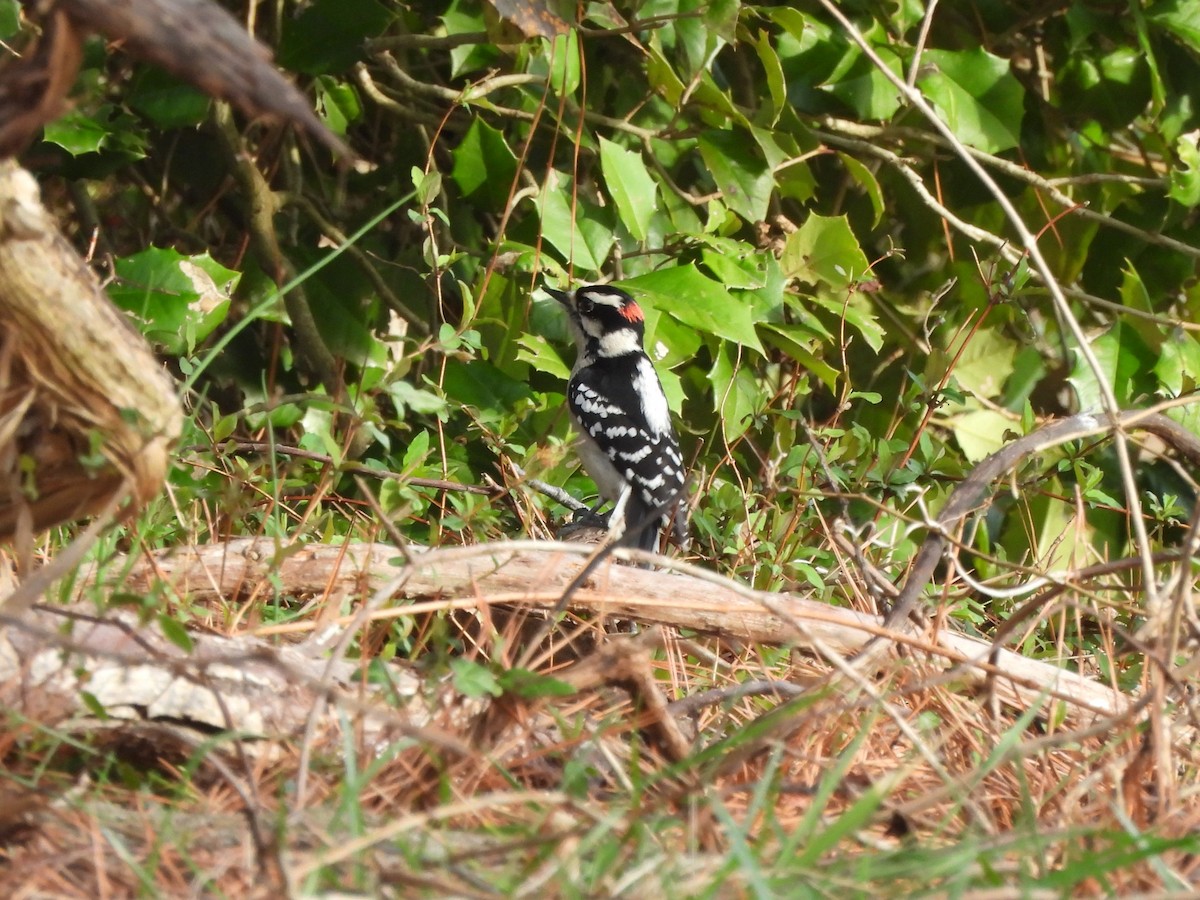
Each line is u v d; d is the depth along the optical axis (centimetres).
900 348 1572
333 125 1422
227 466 968
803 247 1330
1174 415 1367
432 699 631
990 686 733
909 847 543
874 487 1132
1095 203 1568
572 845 476
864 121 1497
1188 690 771
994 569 1288
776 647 845
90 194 1525
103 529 531
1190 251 1506
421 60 1561
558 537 1117
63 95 440
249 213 1350
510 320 1313
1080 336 757
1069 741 649
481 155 1315
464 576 832
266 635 738
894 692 699
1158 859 498
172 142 1456
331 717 623
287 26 1289
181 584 785
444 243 1425
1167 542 1459
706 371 1480
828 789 522
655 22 1231
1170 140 1493
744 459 1377
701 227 1413
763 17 1376
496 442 1072
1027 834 518
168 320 988
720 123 1345
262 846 464
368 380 1123
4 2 1075
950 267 1567
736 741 579
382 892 452
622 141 1405
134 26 419
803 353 1296
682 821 541
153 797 536
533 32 1167
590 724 688
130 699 584
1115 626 715
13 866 461
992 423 1484
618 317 1328
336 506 1093
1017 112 1405
